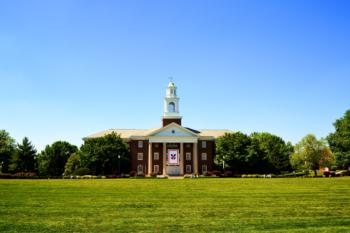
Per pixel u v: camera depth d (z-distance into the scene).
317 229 17.64
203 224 18.94
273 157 108.69
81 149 93.94
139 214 22.00
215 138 101.25
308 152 104.38
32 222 19.45
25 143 115.69
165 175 92.88
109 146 92.19
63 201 28.16
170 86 105.62
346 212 22.42
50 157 120.94
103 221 19.78
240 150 93.00
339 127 87.44
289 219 20.19
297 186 42.34
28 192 35.19
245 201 28.05
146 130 105.88
